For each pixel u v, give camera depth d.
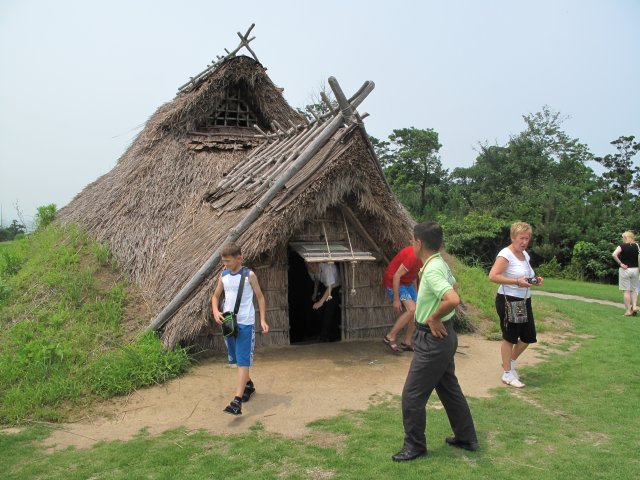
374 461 3.95
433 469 3.80
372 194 7.15
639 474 3.72
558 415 4.95
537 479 3.65
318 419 4.90
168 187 8.80
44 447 4.39
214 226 7.51
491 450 4.14
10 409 5.02
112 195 9.20
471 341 7.97
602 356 7.08
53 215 12.20
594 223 22.28
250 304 5.16
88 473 3.87
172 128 9.77
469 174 33.75
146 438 4.54
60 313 6.75
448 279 3.95
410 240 7.53
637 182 31.83
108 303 6.98
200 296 6.23
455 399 4.07
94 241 8.53
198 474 3.81
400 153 33.16
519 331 5.80
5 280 8.16
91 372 5.70
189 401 5.39
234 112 10.77
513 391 5.69
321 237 7.62
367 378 6.12
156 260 7.69
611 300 13.81
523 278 5.64
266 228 6.40
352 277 7.49
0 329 6.59
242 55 10.30
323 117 8.22
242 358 5.05
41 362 5.70
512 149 32.12
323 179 6.62
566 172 30.92
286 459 4.04
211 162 9.48
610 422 4.76
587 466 3.85
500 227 22.58
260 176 7.95
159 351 6.14
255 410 5.16
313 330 9.91
